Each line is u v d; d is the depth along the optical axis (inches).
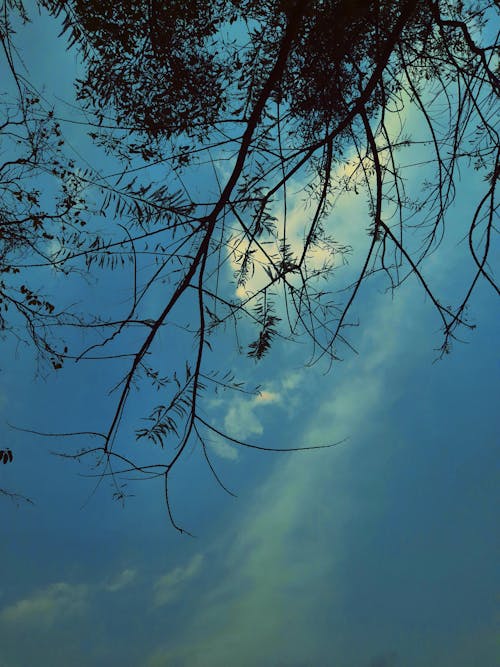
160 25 106.7
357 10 88.5
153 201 90.5
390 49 87.7
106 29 106.0
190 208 91.4
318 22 93.7
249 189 96.9
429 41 104.9
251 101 104.0
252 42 107.0
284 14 105.9
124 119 109.2
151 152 106.9
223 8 113.5
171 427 89.4
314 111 102.3
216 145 90.5
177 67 107.3
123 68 108.9
